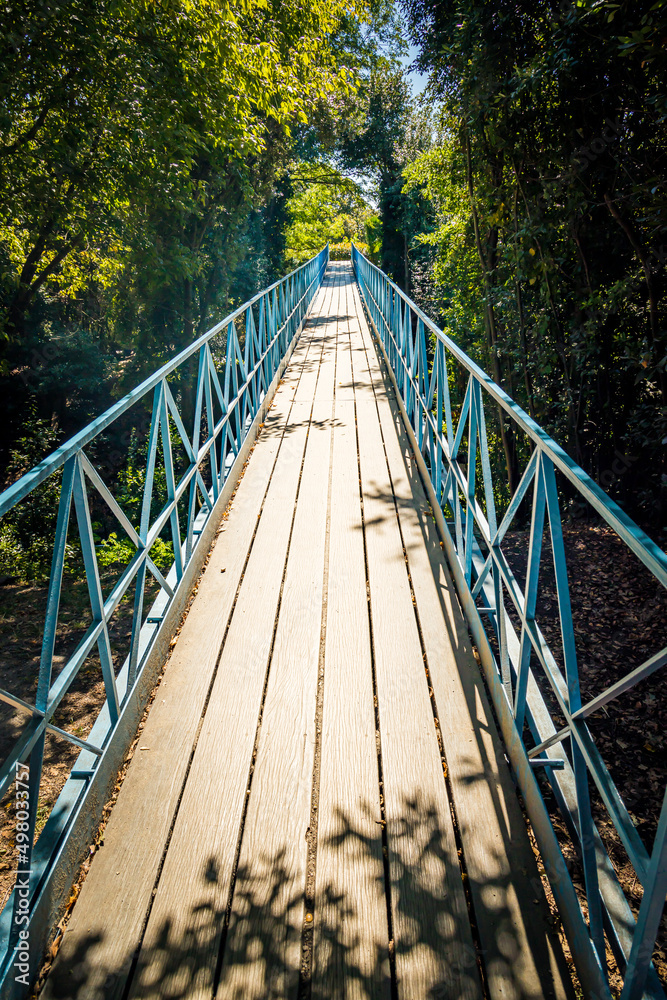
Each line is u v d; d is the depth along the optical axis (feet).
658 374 14.60
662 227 13.05
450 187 29.84
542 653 6.45
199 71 30.48
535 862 6.45
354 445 18.76
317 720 8.43
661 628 12.90
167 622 9.77
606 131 14.29
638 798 9.55
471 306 27.71
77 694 11.64
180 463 38.75
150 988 5.40
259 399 21.03
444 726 8.26
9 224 33.94
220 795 7.29
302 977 5.51
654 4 10.83
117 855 6.59
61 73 29.32
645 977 4.15
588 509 18.29
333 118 64.85
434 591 11.27
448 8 20.58
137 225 35.58
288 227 82.74
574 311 17.10
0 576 21.17
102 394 48.85
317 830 6.86
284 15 36.86
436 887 6.23
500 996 5.31
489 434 23.63
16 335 42.34
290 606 10.92
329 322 46.52
